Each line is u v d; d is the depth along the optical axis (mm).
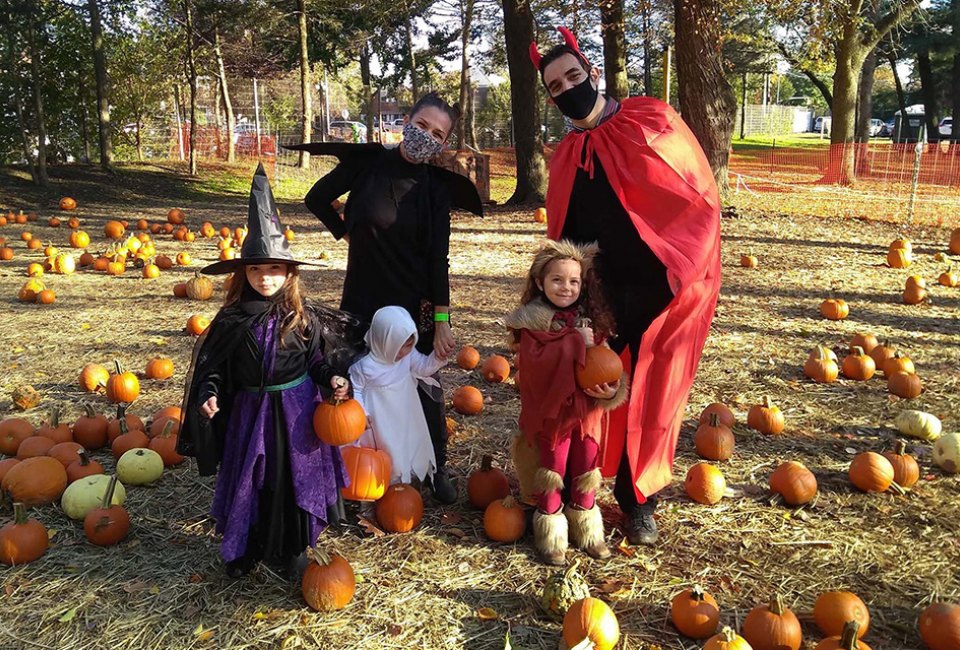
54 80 25422
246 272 3375
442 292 4145
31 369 6715
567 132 3742
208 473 3359
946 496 4348
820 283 10359
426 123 3980
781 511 4160
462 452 4977
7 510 4113
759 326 8227
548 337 3451
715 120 15648
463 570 3557
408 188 4051
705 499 4219
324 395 3512
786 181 22328
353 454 3779
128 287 10484
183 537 3881
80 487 4070
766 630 2910
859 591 3391
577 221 3678
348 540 3844
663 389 3490
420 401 4160
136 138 34000
